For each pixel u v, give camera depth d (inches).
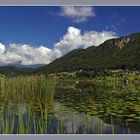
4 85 273.3
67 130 170.6
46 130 158.6
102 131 173.5
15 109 218.2
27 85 283.6
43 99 283.4
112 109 235.6
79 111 227.0
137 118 199.6
